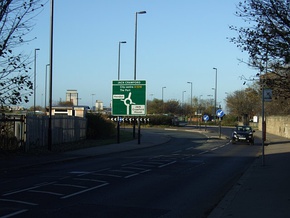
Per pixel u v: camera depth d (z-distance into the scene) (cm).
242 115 9081
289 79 1003
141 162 1984
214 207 934
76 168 1700
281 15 962
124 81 3369
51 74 2325
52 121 2719
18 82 1708
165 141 3903
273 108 5791
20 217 797
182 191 1158
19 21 1628
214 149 3012
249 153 2644
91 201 980
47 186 1196
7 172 1554
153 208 916
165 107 11312
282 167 1705
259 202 943
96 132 3778
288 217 777
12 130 2139
